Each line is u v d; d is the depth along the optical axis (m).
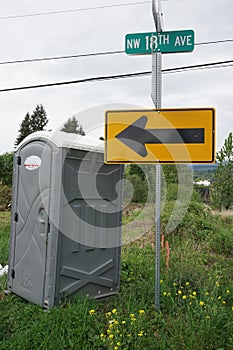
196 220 8.34
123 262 5.70
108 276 4.54
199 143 3.67
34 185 4.24
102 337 3.32
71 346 3.20
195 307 3.81
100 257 4.45
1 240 7.84
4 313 4.03
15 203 4.59
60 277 4.04
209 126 3.66
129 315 3.73
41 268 4.05
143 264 5.78
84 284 4.26
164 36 3.97
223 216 10.16
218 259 6.64
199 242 7.62
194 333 3.30
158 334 3.49
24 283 4.33
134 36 4.05
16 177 4.59
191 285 4.70
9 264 4.65
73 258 4.16
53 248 3.95
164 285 4.50
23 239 4.40
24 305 4.22
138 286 4.71
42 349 3.21
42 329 3.48
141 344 3.23
